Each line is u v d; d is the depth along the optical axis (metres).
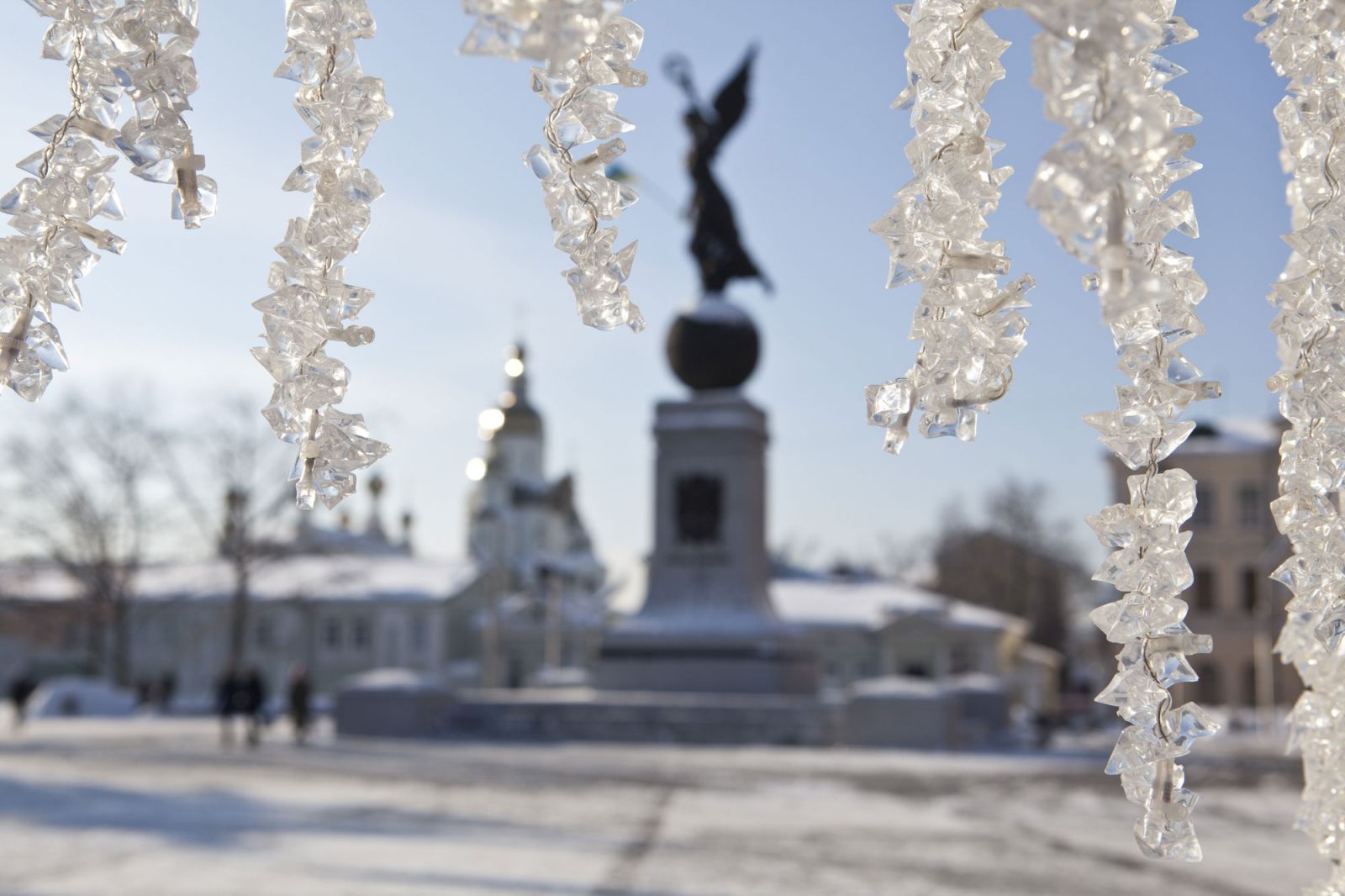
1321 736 1.69
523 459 84.62
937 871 8.68
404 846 9.48
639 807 13.17
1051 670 66.00
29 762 19.27
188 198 1.28
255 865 8.35
